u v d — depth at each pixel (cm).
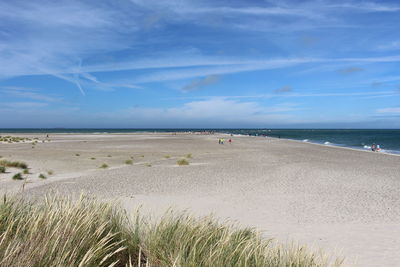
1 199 409
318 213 835
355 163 2217
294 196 1061
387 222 755
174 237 360
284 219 764
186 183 1291
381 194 1113
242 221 730
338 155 2906
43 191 1042
